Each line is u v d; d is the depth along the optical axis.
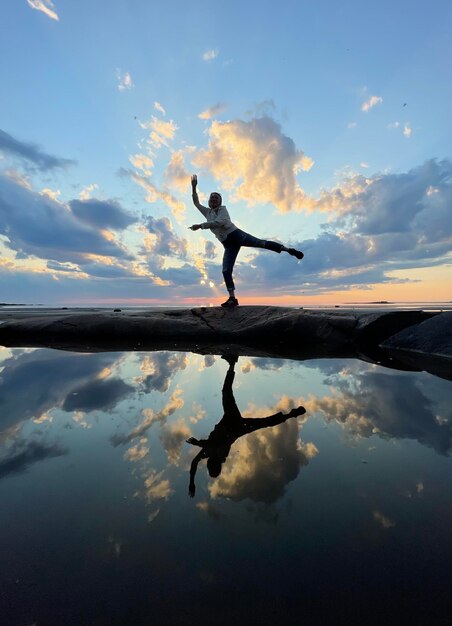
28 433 1.75
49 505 1.13
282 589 0.79
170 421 1.92
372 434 1.73
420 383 2.73
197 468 1.38
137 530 1.00
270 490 1.22
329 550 0.91
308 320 5.59
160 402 2.27
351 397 2.37
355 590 0.79
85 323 6.01
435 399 2.29
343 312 5.96
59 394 2.45
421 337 4.71
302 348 5.02
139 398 2.36
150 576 0.84
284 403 2.25
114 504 1.13
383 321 5.34
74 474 1.34
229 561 0.88
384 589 0.79
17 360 3.80
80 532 1.00
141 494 1.20
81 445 1.60
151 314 6.36
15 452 1.54
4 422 1.90
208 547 0.93
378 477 1.30
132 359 3.91
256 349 4.91
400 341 4.98
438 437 1.68
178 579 0.82
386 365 3.55
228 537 0.97
